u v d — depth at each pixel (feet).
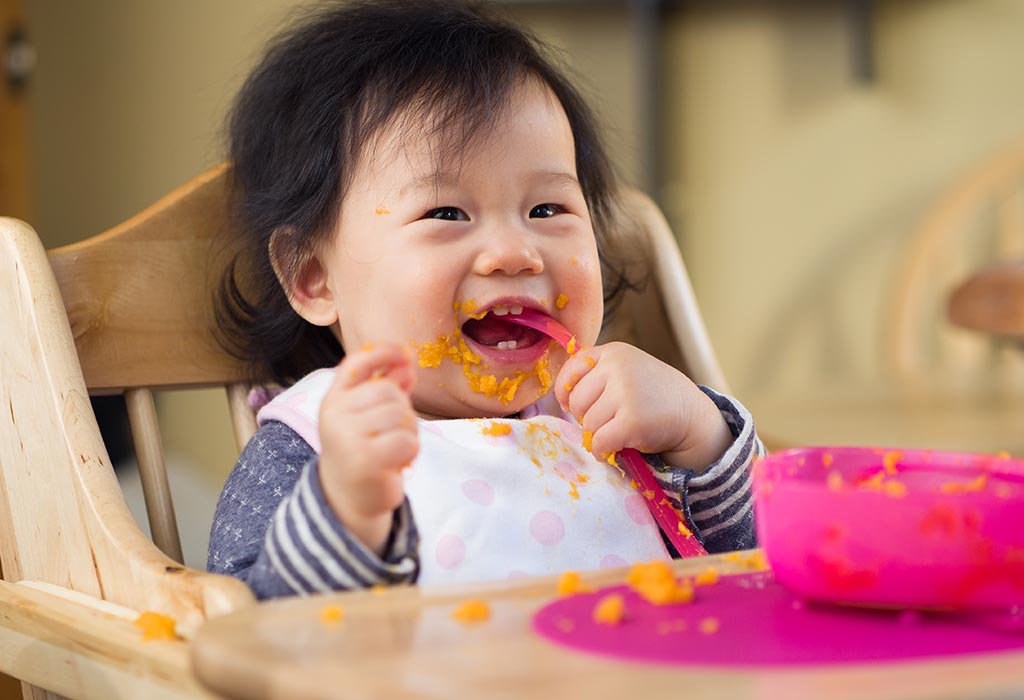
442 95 3.13
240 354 3.34
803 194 11.80
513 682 1.41
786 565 1.84
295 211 3.25
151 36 8.59
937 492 1.78
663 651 1.56
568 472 2.95
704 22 11.50
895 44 11.72
